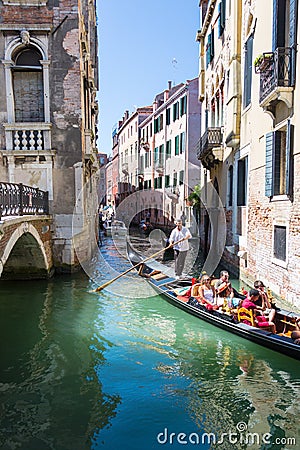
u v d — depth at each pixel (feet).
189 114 75.20
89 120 47.55
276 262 27.78
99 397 16.38
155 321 26.00
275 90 25.14
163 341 22.45
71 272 39.09
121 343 22.21
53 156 38.50
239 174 39.40
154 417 14.94
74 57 38.06
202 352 20.77
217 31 50.55
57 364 19.54
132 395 16.52
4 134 38.19
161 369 18.93
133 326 25.00
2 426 14.35
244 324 21.95
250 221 35.06
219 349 21.16
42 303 30.04
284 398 16.21
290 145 25.12
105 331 24.17
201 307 25.58
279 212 27.35
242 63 38.34
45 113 38.32
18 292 33.04
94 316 27.07
